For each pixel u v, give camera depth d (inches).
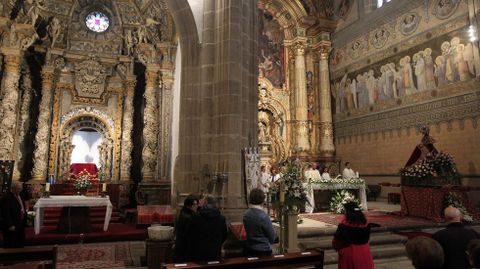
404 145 583.5
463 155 482.3
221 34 339.0
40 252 198.2
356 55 708.7
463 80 487.2
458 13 499.2
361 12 699.4
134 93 693.9
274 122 762.8
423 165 425.1
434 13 538.9
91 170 619.5
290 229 295.4
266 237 198.1
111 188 614.9
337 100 762.8
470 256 106.3
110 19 694.5
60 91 650.8
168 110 645.3
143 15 650.8
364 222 188.2
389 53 623.8
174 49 649.6
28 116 618.5
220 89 331.6
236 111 325.7
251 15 374.0
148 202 612.4
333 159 749.3
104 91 679.7
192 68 350.9
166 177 631.2
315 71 794.8
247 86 349.1
